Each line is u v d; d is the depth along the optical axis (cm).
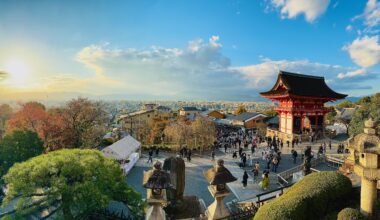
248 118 8131
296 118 5250
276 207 969
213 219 1087
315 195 1045
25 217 1205
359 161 963
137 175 3062
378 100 3634
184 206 1689
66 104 4088
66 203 1190
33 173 1167
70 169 1202
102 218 1276
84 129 4034
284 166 3141
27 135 2553
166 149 4741
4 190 2036
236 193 2281
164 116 8356
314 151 3819
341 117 6144
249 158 3616
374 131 912
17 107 4097
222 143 5147
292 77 5578
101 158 1453
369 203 917
